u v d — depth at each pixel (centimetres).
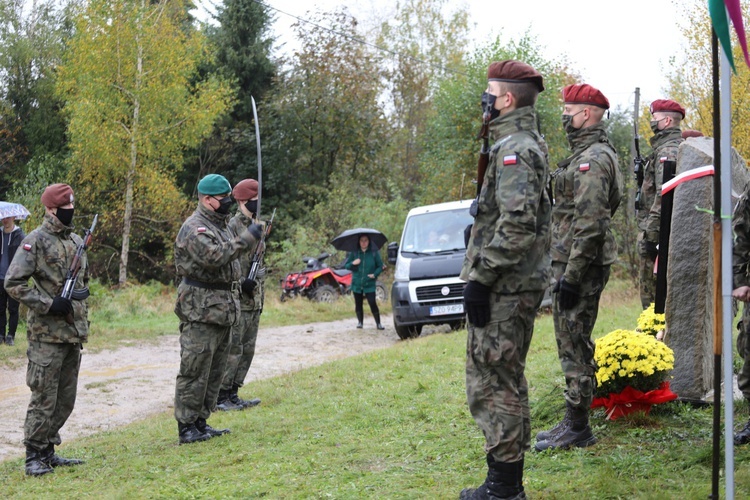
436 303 1303
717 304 339
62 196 590
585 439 482
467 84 2578
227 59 3152
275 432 623
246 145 3206
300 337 1407
